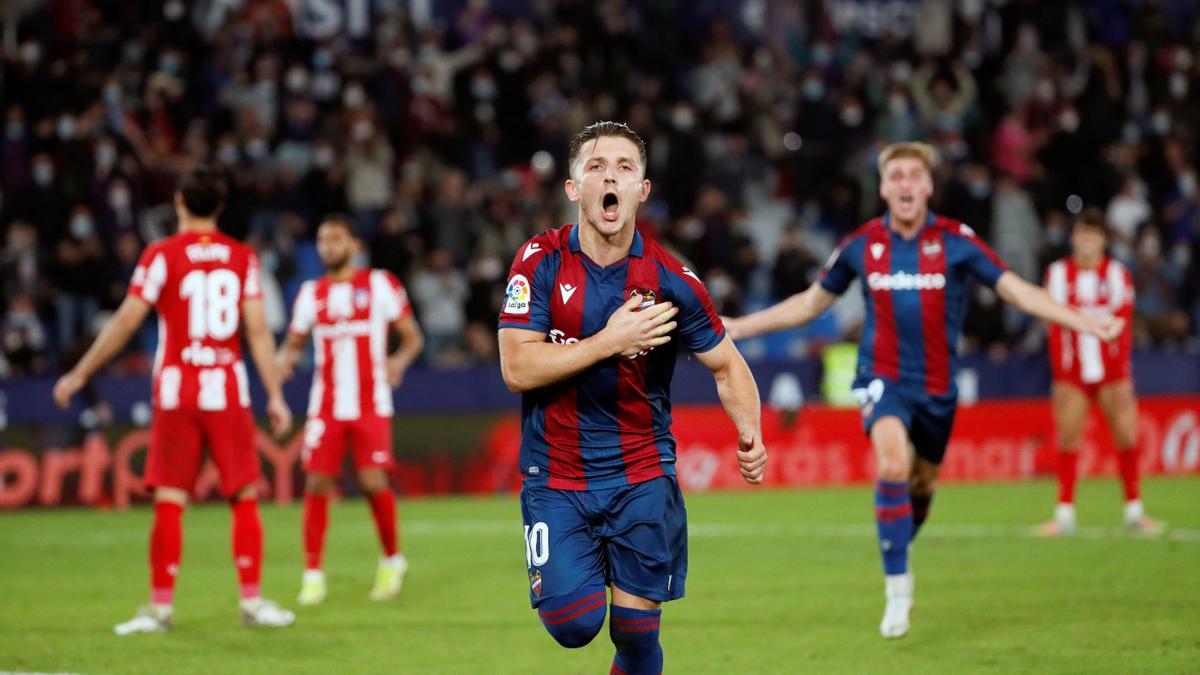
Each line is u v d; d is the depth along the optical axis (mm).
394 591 15367
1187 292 36250
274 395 13938
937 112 40188
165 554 13359
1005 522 21672
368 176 34438
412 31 39312
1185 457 29984
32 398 27328
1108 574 16109
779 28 43719
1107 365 20078
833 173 38906
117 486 25766
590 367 8531
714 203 34500
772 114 39812
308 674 11344
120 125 32906
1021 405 29516
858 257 13336
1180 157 40094
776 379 30031
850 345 30516
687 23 43719
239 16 37406
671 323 8219
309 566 15188
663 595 8586
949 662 11469
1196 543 18844
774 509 24125
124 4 36812
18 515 24625
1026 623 13125
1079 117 39781
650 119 37406
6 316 30297
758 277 35781
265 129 34844
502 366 8609
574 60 38594
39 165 31609
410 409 28594
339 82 36750
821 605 14375
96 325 30141
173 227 32531
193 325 13469
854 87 39812
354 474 26828
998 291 13055
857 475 28938
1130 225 37562
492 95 37281
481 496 27422
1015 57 42500
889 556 12461
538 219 34719
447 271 31938
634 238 8766
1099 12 45500
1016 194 36781
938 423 13320
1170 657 11469
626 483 8594
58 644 12617
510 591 15742
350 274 16125
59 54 35469
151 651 12289
